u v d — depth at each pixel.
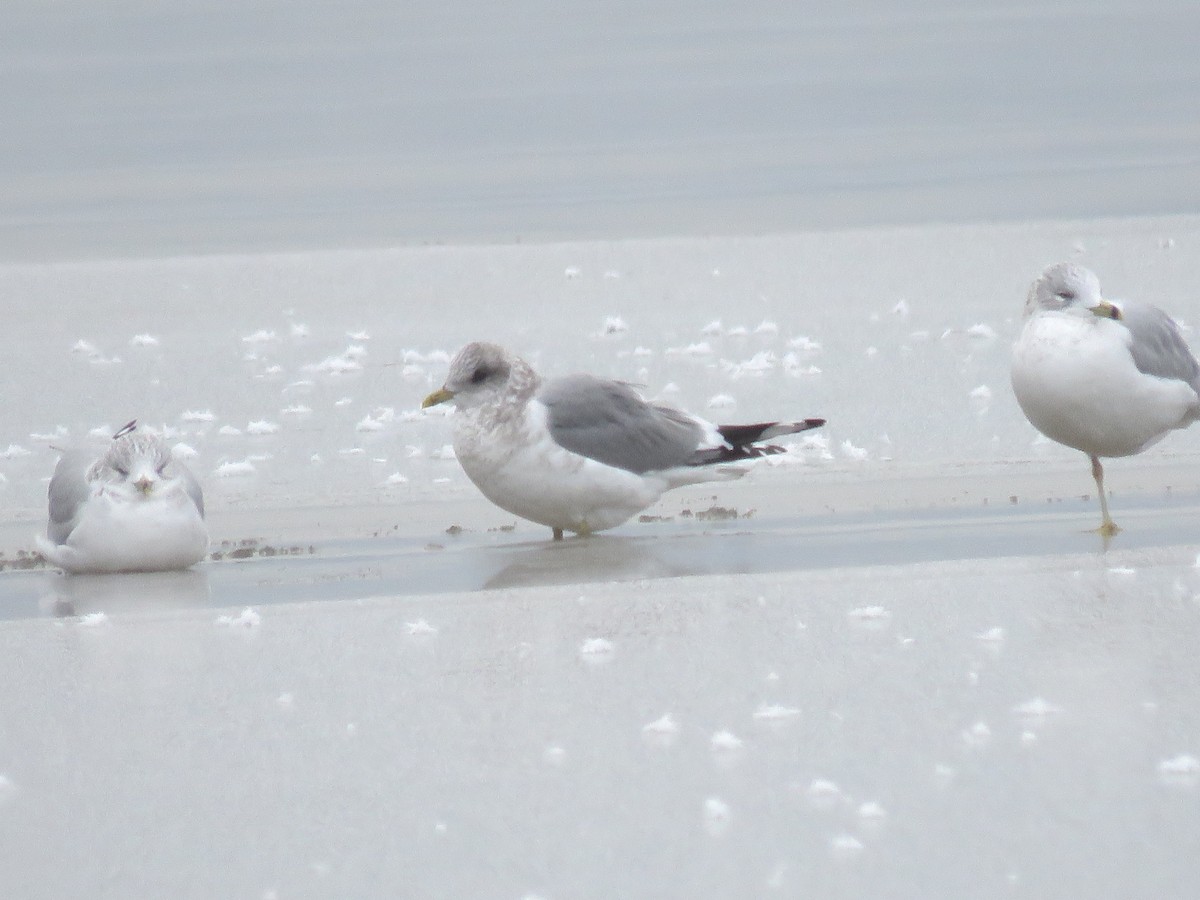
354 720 8.88
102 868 7.37
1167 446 14.98
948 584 10.79
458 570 12.13
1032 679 9.02
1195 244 23.70
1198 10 46.44
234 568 12.48
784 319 20.56
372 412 17.06
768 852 7.27
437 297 22.56
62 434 16.52
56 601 11.64
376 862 7.33
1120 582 10.64
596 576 11.74
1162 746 8.09
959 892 6.89
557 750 8.36
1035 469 14.44
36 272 24.58
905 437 15.55
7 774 8.35
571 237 26.41
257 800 7.96
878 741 8.30
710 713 8.76
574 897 6.98
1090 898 6.80
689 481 13.45
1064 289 12.71
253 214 28.66
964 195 28.31
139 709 9.18
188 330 20.98
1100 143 32.22
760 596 10.74
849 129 34.78
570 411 12.98
